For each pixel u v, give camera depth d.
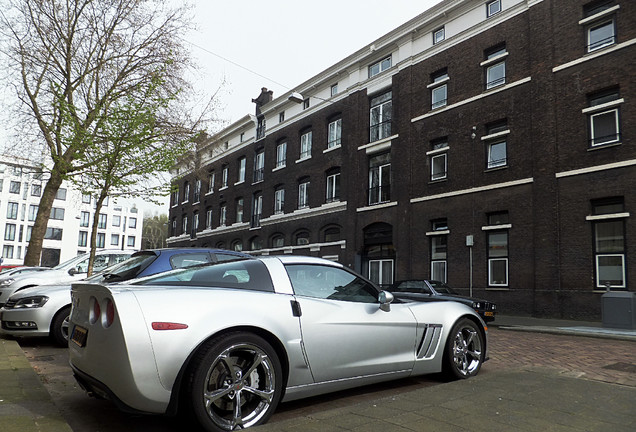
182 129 15.26
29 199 62.34
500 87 16.81
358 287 4.61
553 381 4.58
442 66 19.20
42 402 3.88
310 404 4.31
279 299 3.86
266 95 32.53
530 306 15.07
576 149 14.45
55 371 5.76
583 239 13.95
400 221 20.03
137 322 3.14
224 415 3.37
